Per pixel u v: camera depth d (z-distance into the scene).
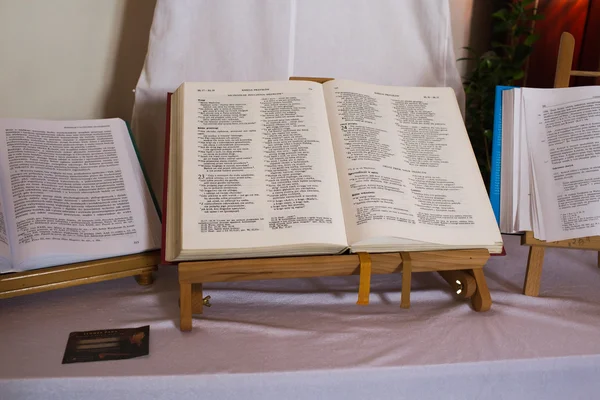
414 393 0.86
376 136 1.03
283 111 1.02
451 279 1.09
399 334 0.93
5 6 1.33
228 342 0.90
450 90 1.13
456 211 1.01
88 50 1.43
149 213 1.08
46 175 1.04
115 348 0.86
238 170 0.96
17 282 0.96
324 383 0.83
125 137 1.14
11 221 0.98
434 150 1.06
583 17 1.62
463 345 0.90
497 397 0.88
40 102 1.43
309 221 0.93
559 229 1.04
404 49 1.40
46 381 0.79
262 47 1.32
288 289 1.10
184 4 1.27
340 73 1.40
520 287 1.13
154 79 1.29
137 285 1.10
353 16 1.37
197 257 0.92
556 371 0.89
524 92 1.11
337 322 0.97
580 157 1.06
